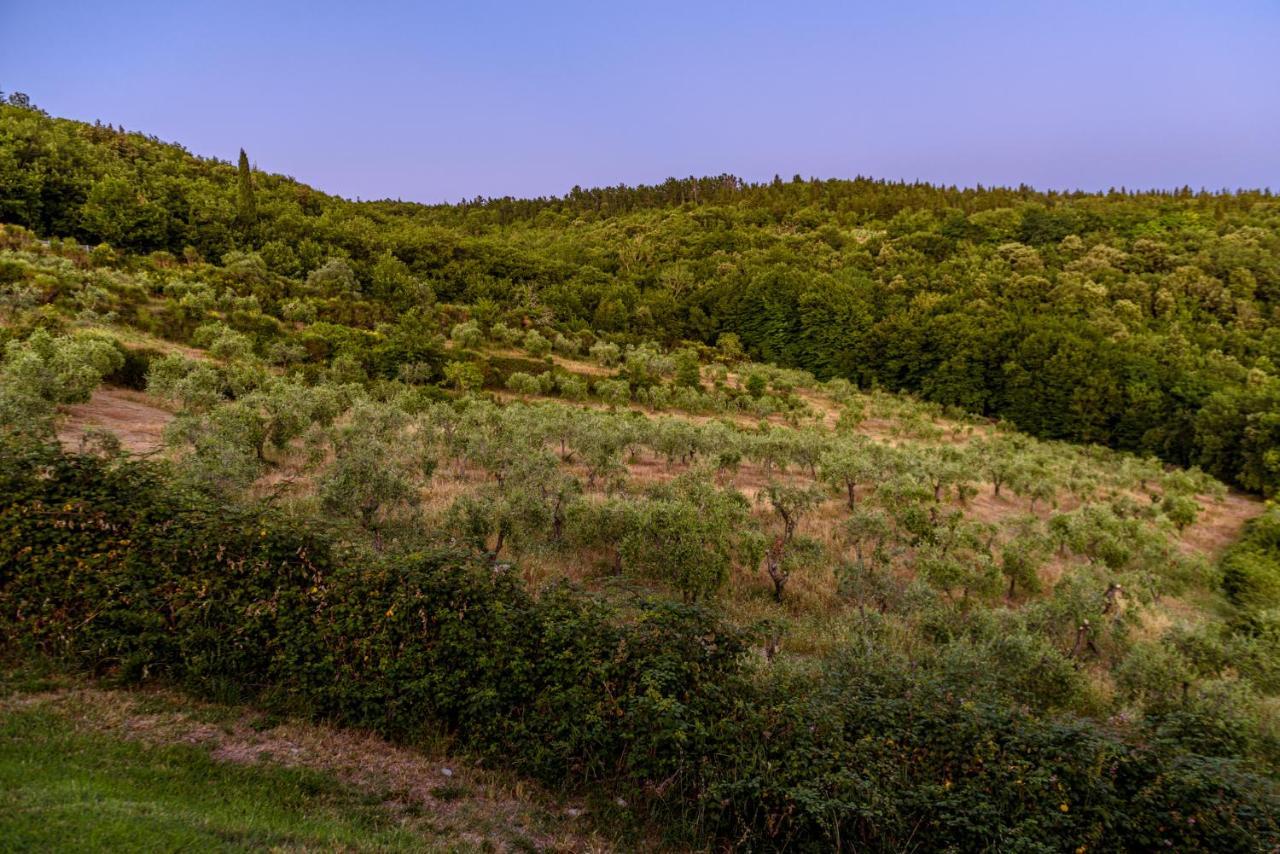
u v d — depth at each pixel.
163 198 86.94
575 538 19.42
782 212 179.38
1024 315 87.81
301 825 5.81
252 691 8.06
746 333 107.31
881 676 7.98
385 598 8.03
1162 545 30.42
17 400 17.92
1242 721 9.15
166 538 8.38
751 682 7.58
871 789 6.25
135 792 5.69
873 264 124.88
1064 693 12.38
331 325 55.06
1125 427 72.25
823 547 22.17
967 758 6.51
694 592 16.34
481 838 6.33
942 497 37.09
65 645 7.93
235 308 54.44
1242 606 26.64
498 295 103.88
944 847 6.11
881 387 90.25
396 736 7.76
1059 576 24.95
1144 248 112.44
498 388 55.50
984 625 15.23
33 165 76.69
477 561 8.62
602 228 180.88
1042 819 6.00
